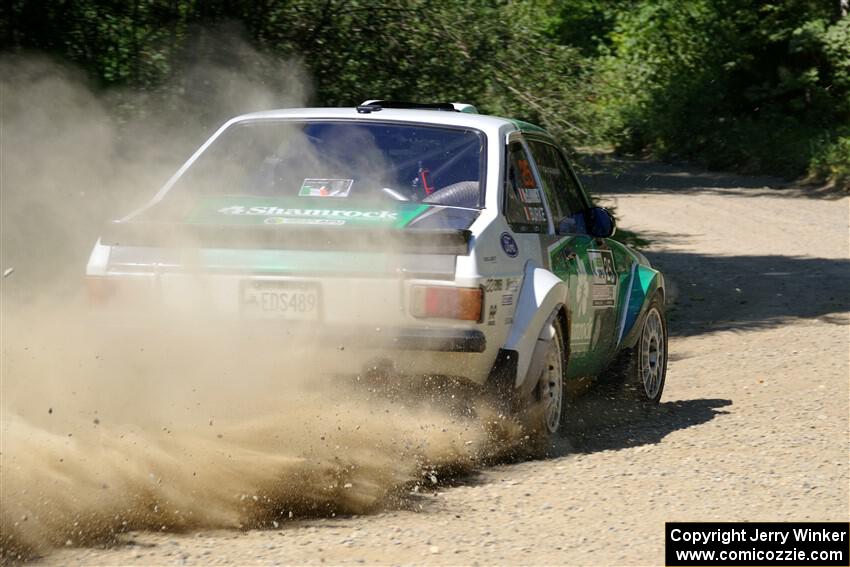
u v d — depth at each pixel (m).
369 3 34.50
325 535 15.11
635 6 131.75
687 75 129.38
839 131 117.00
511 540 15.22
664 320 26.34
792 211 82.62
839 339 35.44
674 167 121.38
